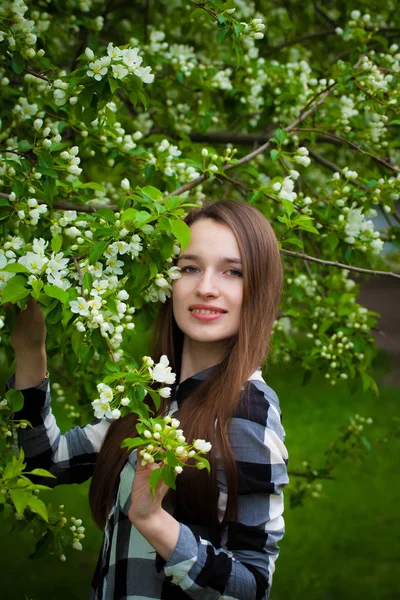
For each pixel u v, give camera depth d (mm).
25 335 1902
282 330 3982
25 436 1966
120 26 4633
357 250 2967
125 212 1781
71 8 3545
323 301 3564
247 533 1595
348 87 3090
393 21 4445
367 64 2951
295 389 9758
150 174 2764
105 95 2045
